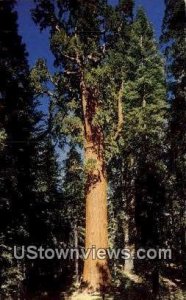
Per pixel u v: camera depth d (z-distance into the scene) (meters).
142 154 24.75
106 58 21.45
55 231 27.41
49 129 22.34
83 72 20.72
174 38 19.95
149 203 20.20
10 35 17.06
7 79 16.97
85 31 20.94
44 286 23.70
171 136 21.02
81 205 33.44
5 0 16.83
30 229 22.34
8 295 16.39
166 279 24.95
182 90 19.56
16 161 17.80
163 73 27.58
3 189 16.17
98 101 21.23
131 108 27.20
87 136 21.20
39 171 26.09
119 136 22.58
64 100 22.44
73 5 21.27
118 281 22.30
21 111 18.41
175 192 22.59
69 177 33.31
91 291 20.05
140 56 28.31
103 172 21.28
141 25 28.58
